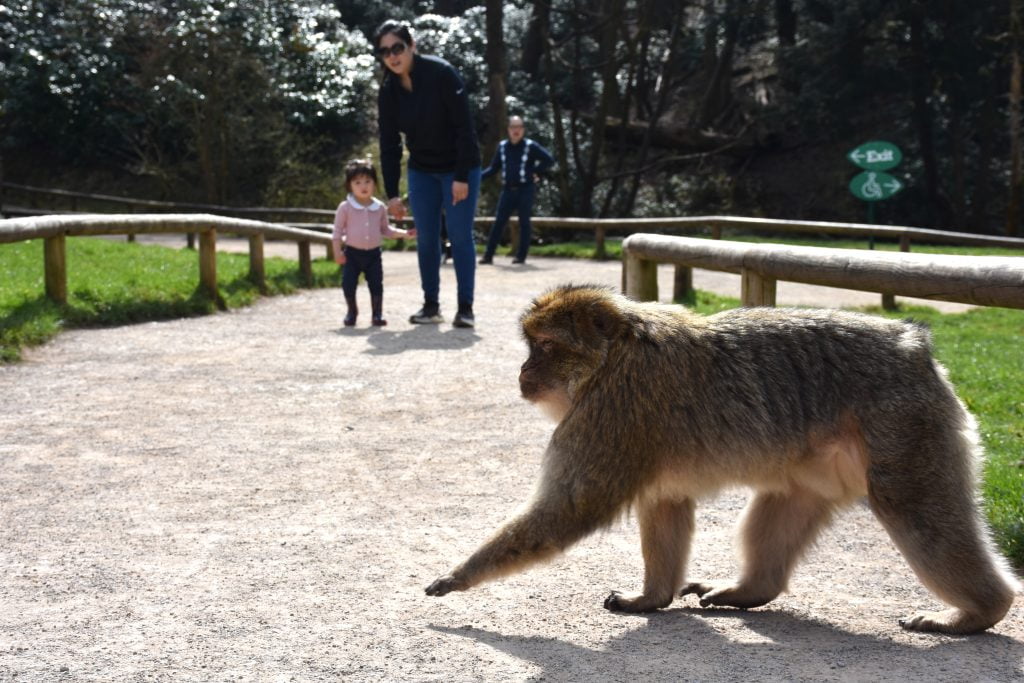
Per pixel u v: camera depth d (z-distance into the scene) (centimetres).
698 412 421
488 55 2895
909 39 3027
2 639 404
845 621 435
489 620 428
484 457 673
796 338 430
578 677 367
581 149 3334
